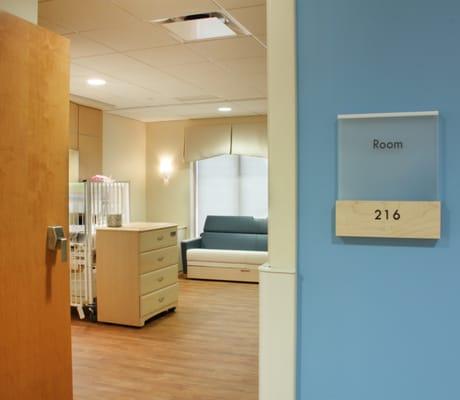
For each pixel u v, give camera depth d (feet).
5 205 6.52
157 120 25.05
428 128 4.48
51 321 7.40
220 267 21.84
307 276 4.80
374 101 4.61
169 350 12.52
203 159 24.54
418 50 4.51
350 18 4.67
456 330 4.46
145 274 14.83
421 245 4.52
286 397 4.77
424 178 4.49
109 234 14.82
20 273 6.79
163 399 9.55
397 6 4.56
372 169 4.60
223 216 23.95
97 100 19.53
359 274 4.68
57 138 7.50
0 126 6.42
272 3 4.81
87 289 15.31
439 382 4.51
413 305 4.56
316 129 4.75
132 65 14.16
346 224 4.63
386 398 4.65
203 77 15.67
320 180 4.75
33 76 7.01
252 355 12.11
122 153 23.66
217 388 10.07
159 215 25.40
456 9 4.42
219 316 15.89
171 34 11.39
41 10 9.84
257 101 19.79
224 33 11.34
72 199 15.34
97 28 10.96
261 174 23.97
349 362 4.73
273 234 4.83
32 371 7.02
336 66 4.70
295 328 4.76
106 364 11.50
